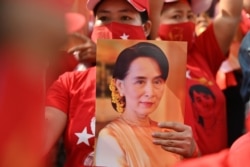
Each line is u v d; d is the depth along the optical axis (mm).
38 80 1248
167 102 2285
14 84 1226
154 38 3057
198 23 3910
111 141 2275
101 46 2268
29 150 1242
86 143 2529
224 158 1553
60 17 1231
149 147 2277
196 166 1550
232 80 3885
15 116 1227
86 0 2736
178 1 3314
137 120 2281
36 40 1222
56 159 2850
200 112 3033
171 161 2281
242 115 3855
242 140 1615
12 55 1220
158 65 2271
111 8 2725
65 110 2566
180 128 2291
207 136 3012
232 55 3865
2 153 1216
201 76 3182
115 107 2279
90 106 2555
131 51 2270
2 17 1195
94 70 2625
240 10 3385
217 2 4137
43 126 1275
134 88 2273
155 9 3047
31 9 1203
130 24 2734
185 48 2281
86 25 3141
